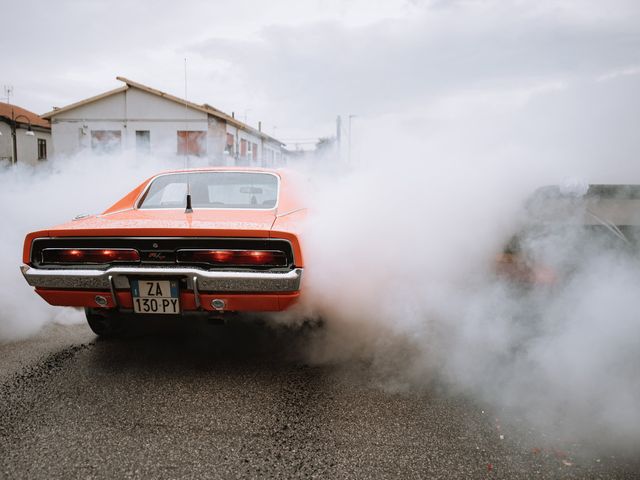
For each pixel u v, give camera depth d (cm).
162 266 241
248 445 190
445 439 195
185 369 266
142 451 185
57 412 215
